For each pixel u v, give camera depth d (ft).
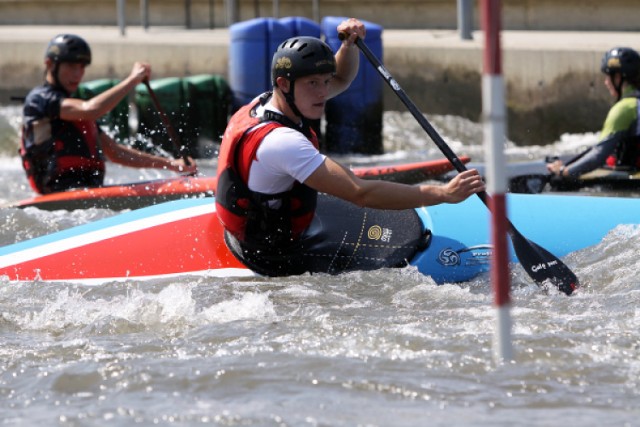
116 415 37.14
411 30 171.53
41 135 83.71
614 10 153.89
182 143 129.08
